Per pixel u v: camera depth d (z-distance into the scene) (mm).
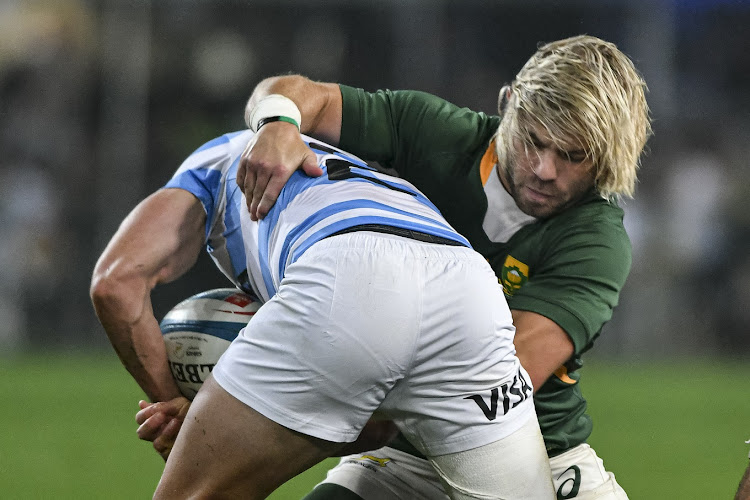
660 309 39594
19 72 39312
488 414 7711
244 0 39031
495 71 38188
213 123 39594
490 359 7676
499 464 7742
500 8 37906
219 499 7500
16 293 38719
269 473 7527
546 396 9758
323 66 39031
